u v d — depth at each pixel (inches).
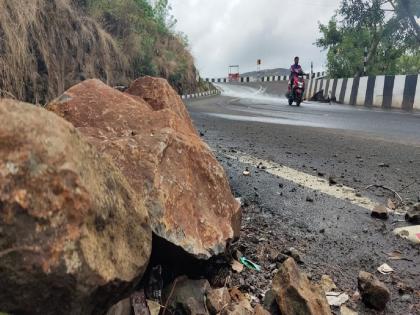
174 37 825.5
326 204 106.0
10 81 183.3
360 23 624.7
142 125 75.8
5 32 183.2
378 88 500.4
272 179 126.6
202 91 1012.5
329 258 79.0
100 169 40.7
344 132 236.4
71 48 277.6
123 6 522.0
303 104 593.0
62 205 33.5
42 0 240.8
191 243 57.4
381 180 127.6
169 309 55.9
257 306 57.0
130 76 458.3
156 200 56.6
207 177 69.1
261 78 1856.5
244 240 84.4
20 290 31.9
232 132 228.2
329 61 748.6
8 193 31.7
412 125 282.2
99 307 38.3
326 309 58.4
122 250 39.7
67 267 32.6
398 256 79.7
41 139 34.2
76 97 81.1
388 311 62.9
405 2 564.4
